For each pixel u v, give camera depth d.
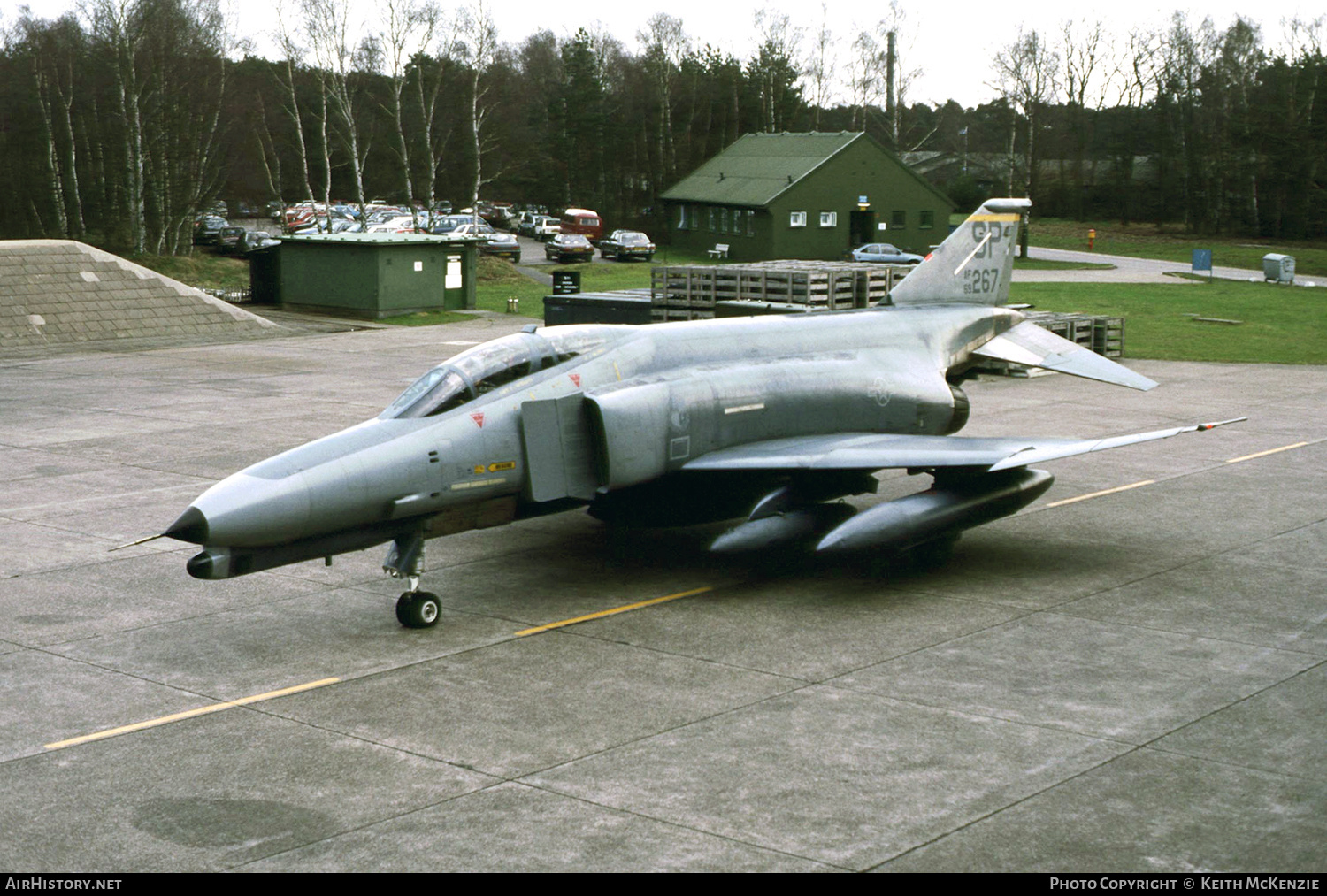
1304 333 37.41
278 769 8.66
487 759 8.80
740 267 30.28
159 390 27.41
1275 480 18.91
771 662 10.94
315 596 13.13
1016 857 7.26
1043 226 96.56
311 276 43.44
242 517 10.84
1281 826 7.66
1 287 36.06
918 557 14.24
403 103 86.25
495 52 78.81
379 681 10.48
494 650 11.30
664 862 7.23
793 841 7.49
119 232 66.00
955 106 138.12
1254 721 9.46
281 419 23.66
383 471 11.66
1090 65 107.31
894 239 66.94
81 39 69.62
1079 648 11.28
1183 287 51.19
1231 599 12.88
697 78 98.00
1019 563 14.44
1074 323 31.30
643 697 10.05
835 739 9.13
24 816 7.92
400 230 65.38
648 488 14.02
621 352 13.81
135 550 14.91
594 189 94.25
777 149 71.06
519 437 12.70
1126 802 8.01
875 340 16.30
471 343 35.50
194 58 62.00
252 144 77.12
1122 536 15.66
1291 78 96.06
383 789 8.30
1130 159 101.81
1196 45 102.44
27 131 71.44
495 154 92.62
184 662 11.02
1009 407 25.30
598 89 93.19
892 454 13.38
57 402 25.92
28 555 14.59
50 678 10.57
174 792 8.29
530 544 15.49
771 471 14.58
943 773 8.49
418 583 12.20
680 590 13.37
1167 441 21.97
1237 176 93.31
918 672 10.62
